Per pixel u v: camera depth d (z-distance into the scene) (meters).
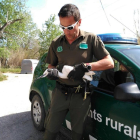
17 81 9.62
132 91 1.46
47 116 1.98
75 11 1.60
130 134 1.55
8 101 5.19
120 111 1.65
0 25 16.72
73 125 1.86
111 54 1.99
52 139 1.89
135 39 2.51
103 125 1.83
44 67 3.12
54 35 17.61
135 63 1.74
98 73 2.08
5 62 20.50
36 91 3.05
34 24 21.70
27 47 24.19
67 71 1.62
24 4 17.94
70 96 1.80
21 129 3.21
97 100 1.92
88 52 1.72
